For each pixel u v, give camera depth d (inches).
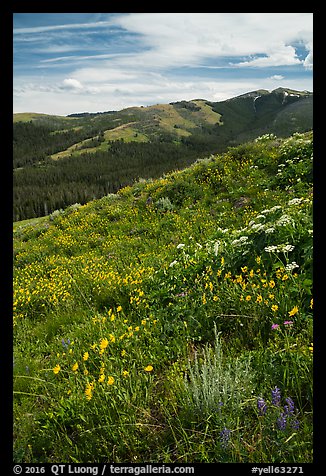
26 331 236.8
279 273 176.6
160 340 168.1
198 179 539.5
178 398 124.4
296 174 426.3
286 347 128.0
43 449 117.5
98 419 123.5
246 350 144.8
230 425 106.6
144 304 210.7
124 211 546.9
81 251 475.2
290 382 120.3
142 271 266.4
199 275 219.9
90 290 283.1
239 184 480.7
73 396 133.8
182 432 113.0
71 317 235.9
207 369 128.3
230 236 258.7
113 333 175.6
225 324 168.7
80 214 630.5
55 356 181.5
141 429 116.6
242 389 117.5
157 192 547.5
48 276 401.7
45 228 639.1
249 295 170.9
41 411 138.9
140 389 133.4
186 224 425.7
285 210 238.4
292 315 149.4
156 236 430.3
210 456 104.4
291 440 101.0
